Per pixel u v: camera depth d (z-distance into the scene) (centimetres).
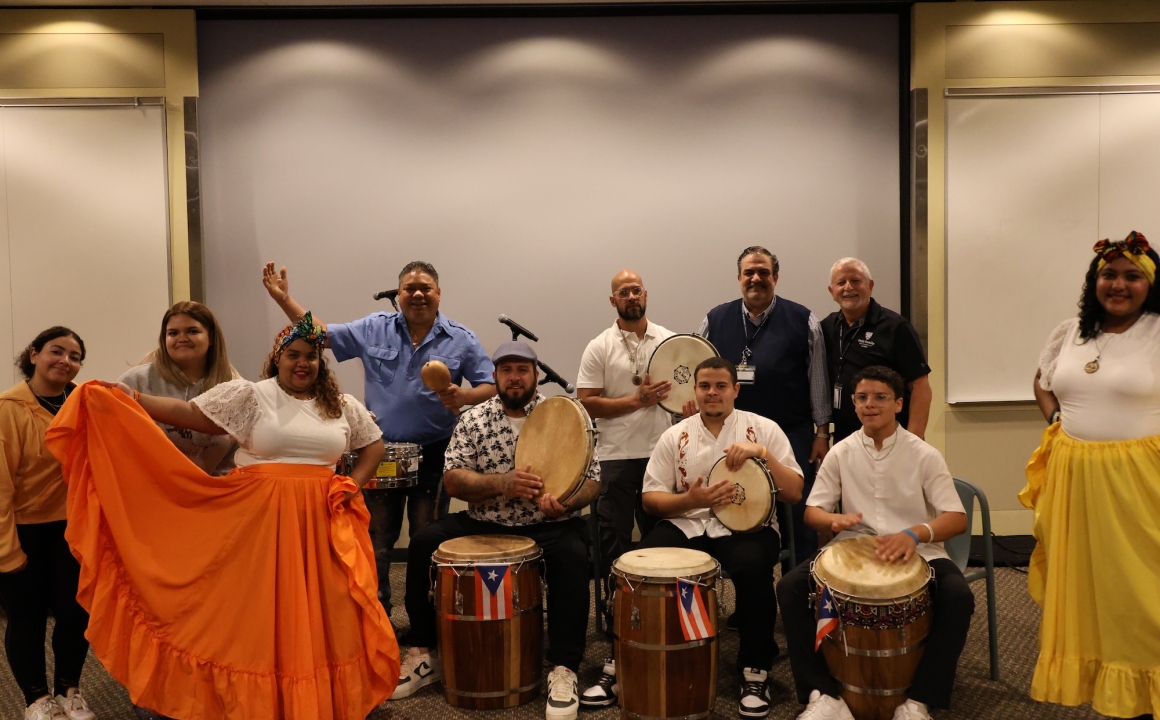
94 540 261
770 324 394
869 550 286
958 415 521
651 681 274
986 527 321
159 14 501
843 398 388
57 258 504
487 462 333
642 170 523
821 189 525
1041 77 516
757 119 523
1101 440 260
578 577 309
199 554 265
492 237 521
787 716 291
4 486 273
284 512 269
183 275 507
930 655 267
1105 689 253
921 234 516
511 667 298
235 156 515
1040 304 521
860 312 388
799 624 284
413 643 323
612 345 407
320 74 516
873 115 525
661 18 520
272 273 377
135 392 269
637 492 400
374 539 372
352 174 518
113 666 262
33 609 282
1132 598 249
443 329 394
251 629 262
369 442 303
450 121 520
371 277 519
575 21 520
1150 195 519
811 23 522
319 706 264
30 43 500
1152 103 516
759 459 308
